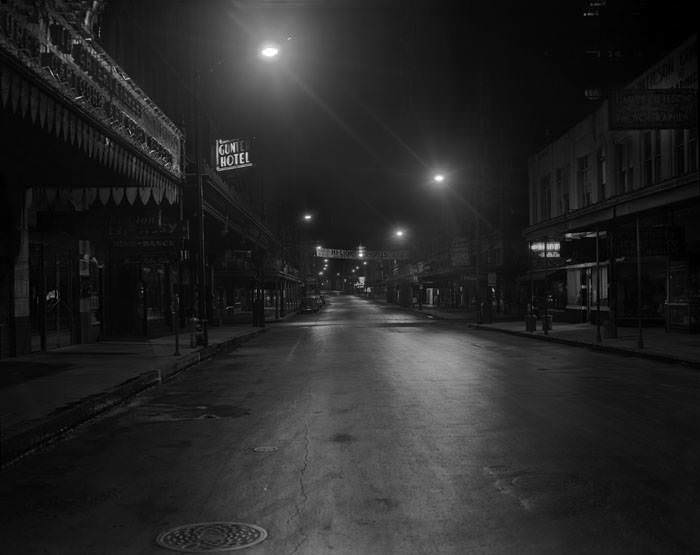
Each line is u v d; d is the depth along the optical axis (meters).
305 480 6.77
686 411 10.52
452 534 5.18
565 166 37.31
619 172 31.02
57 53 10.38
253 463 7.51
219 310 41.25
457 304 75.06
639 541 4.98
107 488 6.63
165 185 17.91
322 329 37.47
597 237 25.28
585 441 8.41
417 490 6.38
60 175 15.96
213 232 34.38
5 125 10.79
